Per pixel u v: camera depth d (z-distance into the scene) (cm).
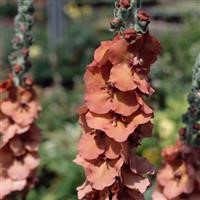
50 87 193
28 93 66
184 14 198
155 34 204
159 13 249
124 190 47
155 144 109
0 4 273
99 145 45
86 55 193
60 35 206
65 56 194
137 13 42
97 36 200
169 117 119
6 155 67
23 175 67
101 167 46
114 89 43
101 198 46
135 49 42
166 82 149
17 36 64
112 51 42
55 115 142
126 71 42
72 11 215
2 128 66
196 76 51
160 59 159
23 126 66
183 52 167
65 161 118
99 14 226
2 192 67
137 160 47
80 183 114
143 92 42
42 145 124
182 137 55
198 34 175
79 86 165
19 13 64
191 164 55
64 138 129
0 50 190
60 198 113
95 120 44
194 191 56
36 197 113
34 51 196
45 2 252
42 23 229
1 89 65
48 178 118
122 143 44
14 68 65
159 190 57
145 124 45
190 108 53
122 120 44
